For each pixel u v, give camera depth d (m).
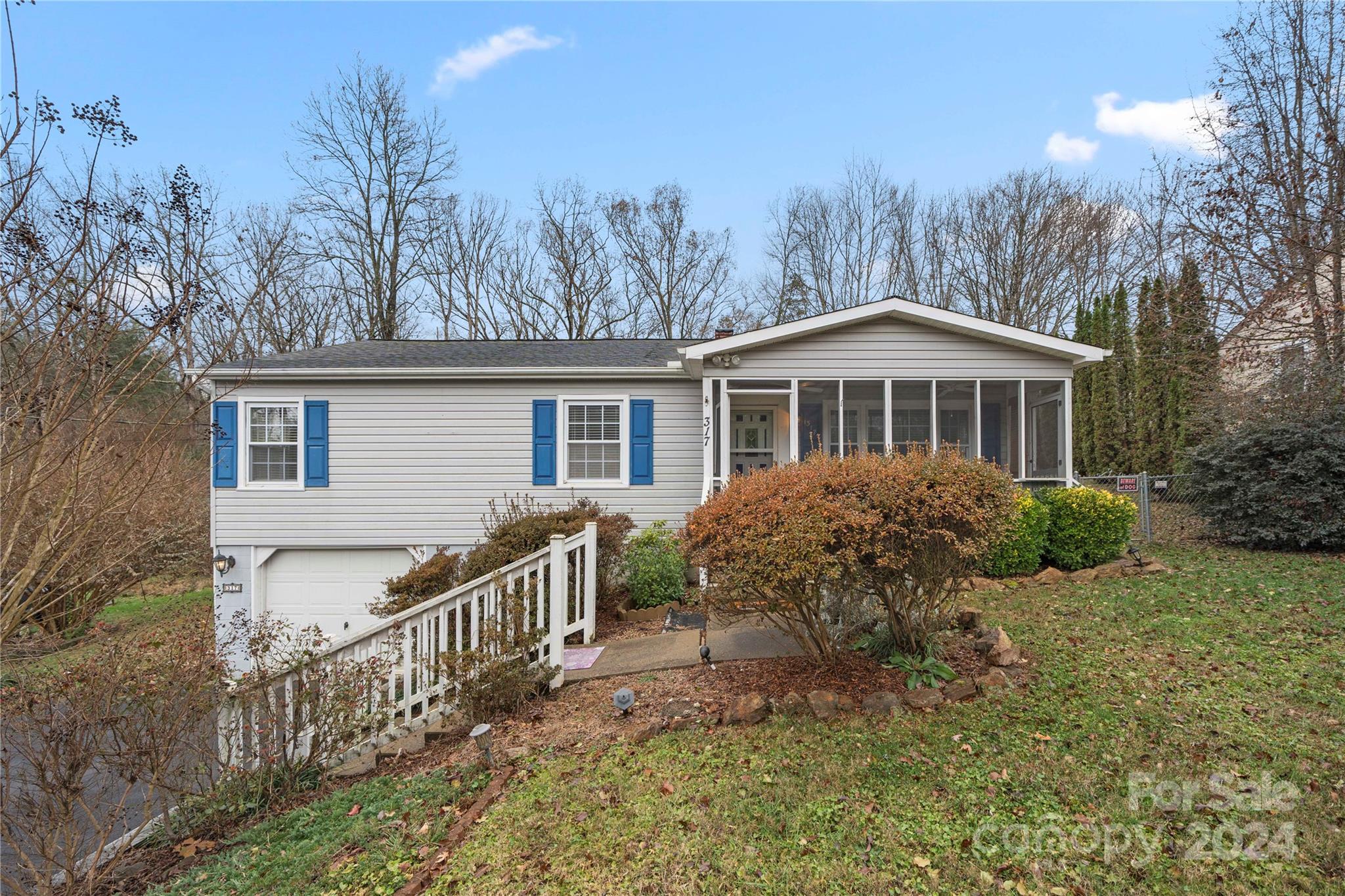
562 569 5.67
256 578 11.05
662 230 28.53
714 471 10.55
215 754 4.48
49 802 3.65
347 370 10.78
